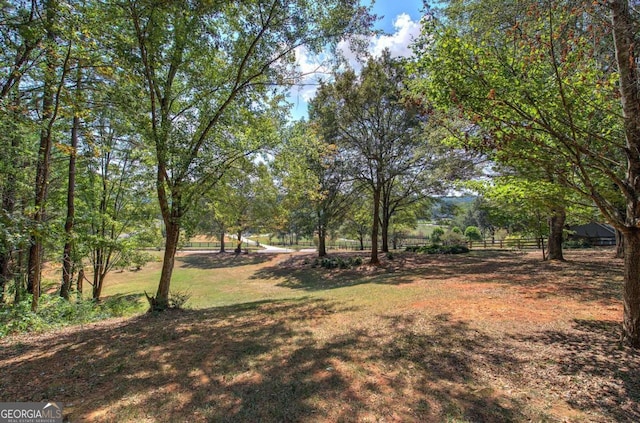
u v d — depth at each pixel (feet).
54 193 37.99
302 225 77.51
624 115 12.81
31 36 17.30
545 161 13.51
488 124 13.44
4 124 21.36
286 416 9.52
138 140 33.96
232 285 62.54
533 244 80.12
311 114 61.31
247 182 34.09
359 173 57.57
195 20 21.09
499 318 18.19
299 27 25.23
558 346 13.94
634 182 13.05
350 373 12.28
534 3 12.52
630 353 12.89
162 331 19.42
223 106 25.95
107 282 72.23
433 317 19.13
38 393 11.39
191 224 28.09
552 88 12.60
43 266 44.78
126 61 20.17
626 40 11.95
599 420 8.94
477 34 15.98
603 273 30.32
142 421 9.40
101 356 15.12
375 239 58.13
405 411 9.62
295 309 24.30
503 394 10.46
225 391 11.16
